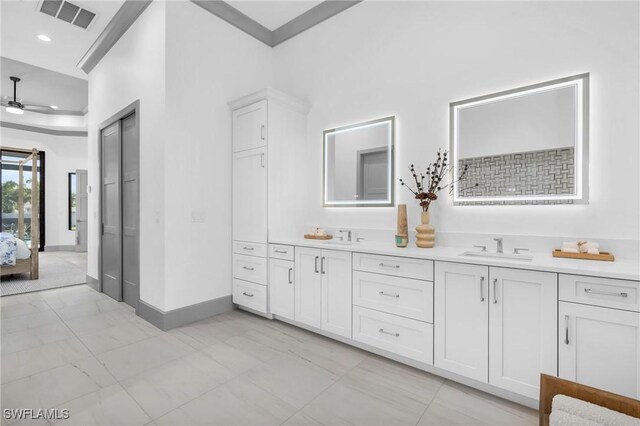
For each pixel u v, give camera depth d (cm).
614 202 187
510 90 221
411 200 265
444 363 191
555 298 156
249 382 192
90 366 209
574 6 200
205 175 301
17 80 529
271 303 288
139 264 306
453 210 244
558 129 204
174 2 280
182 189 283
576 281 151
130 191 338
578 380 151
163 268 273
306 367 210
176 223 279
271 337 258
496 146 226
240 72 335
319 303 252
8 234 463
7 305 339
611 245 185
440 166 248
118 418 158
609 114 188
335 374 202
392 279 212
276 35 361
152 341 249
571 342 152
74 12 321
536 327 161
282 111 306
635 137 181
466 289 182
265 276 290
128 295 343
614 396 132
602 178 190
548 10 208
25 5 309
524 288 164
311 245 256
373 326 222
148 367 208
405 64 269
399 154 272
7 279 456
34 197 461
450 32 246
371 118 289
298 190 323
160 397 176
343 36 309
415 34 264
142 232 302
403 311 207
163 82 274
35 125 713
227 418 159
